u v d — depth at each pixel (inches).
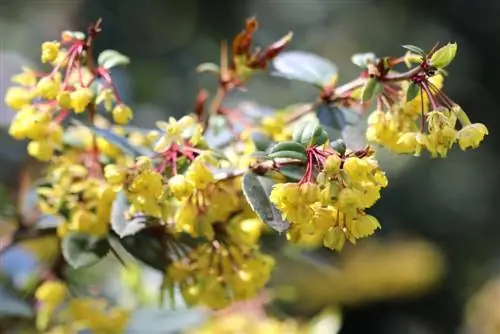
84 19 55.2
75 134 23.6
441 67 21.5
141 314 26.8
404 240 57.5
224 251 22.5
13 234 25.4
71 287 26.0
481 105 64.8
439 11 64.3
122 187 21.9
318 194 20.5
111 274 29.1
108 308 27.1
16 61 48.7
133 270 27.5
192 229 22.1
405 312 62.8
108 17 55.3
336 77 24.0
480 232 62.3
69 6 55.6
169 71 55.7
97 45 54.5
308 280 45.9
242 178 21.6
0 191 25.5
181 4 57.1
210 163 21.6
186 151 21.8
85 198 23.1
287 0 61.4
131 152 22.4
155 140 22.9
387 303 62.5
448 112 21.3
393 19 63.2
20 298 26.4
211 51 57.7
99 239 23.5
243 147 23.6
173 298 23.2
